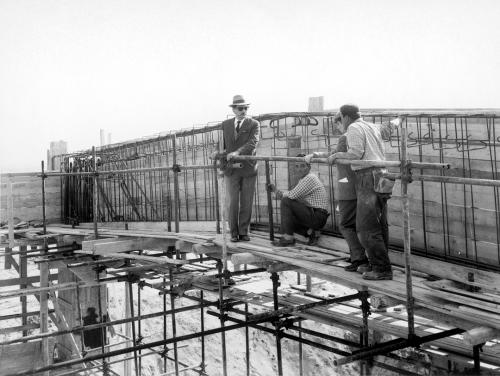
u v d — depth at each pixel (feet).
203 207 35.17
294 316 23.67
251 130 24.58
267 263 21.53
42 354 35.19
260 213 29.76
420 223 22.30
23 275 45.73
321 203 23.34
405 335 19.42
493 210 19.90
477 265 20.13
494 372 15.74
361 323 20.97
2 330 36.96
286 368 39.91
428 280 19.02
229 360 43.65
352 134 17.02
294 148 27.61
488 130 19.94
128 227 38.55
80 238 33.65
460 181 13.50
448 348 19.30
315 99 28.53
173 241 28.60
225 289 26.04
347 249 23.79
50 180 47.62
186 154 36.88
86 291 47.09
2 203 45.01
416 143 22.33
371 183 16.93
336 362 14.20
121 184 43.42
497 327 13.26
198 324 50.55
